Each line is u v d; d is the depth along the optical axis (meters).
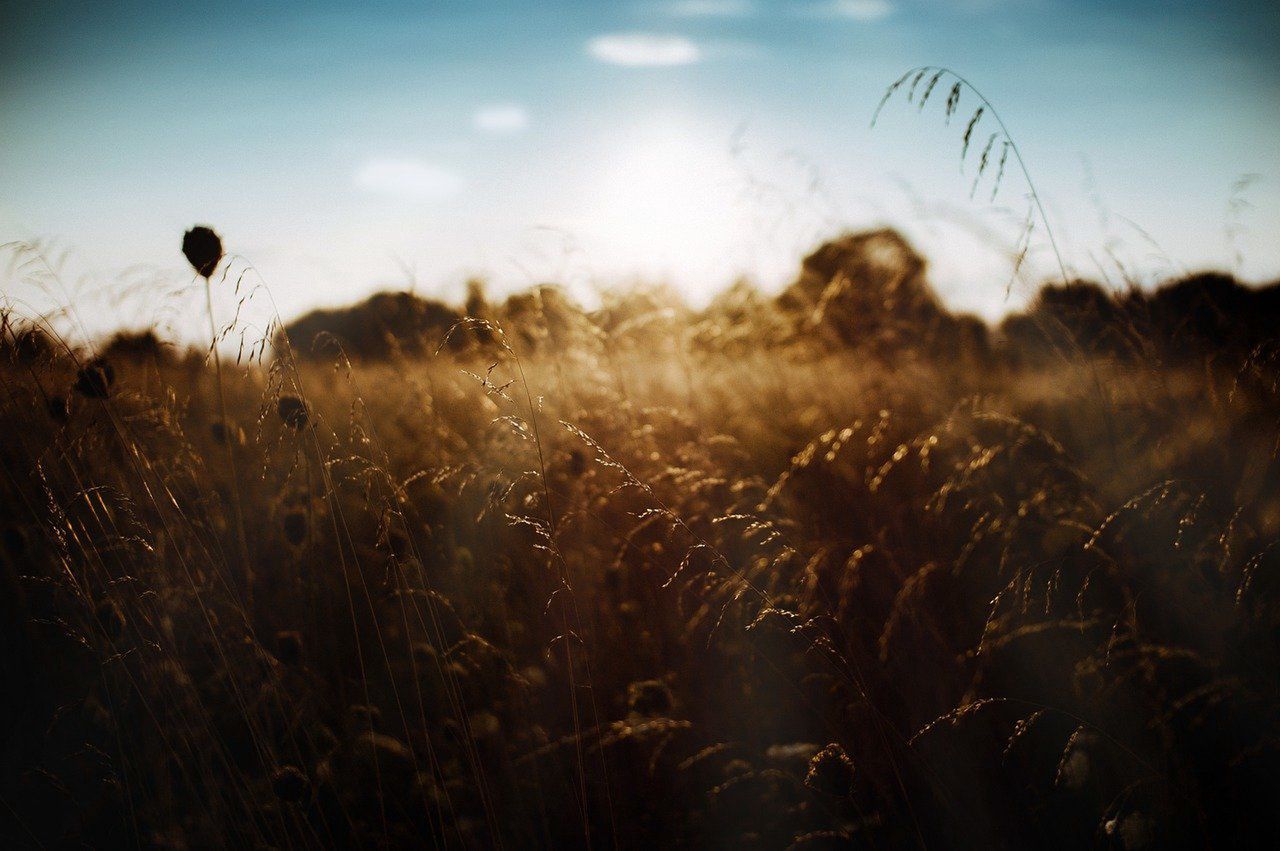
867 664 2.77
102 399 2.72
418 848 2.34
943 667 2.77
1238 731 2.31
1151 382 3.32
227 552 3.16
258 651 2.42
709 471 3.89
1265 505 2.65
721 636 2.94
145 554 2.54
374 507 2.70
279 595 3.12
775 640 2.95
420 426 4.39
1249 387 3.03
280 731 2.65
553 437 3.82
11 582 2.86
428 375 4.58
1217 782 2.23
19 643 2.81
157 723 2.30
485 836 2.39
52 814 2.45
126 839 2.34
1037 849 2.25
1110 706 2.43
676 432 4.50
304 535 2.98
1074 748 2.30
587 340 4.84
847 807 2.43
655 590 3.18
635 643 3.05
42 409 3.12
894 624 2.90
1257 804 2.15
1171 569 2.68
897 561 3.23
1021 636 2.75
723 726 2.78
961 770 2.48
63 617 2.84
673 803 2.56
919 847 2.29
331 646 3.03
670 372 5.34
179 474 3.11
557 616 3.04
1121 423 3.29
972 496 3.44
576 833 2.44
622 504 3.58
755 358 5.66
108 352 3.44
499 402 3.10
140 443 2.93
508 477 2.96
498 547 3.46
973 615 2.97
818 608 2.88
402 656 3.03
